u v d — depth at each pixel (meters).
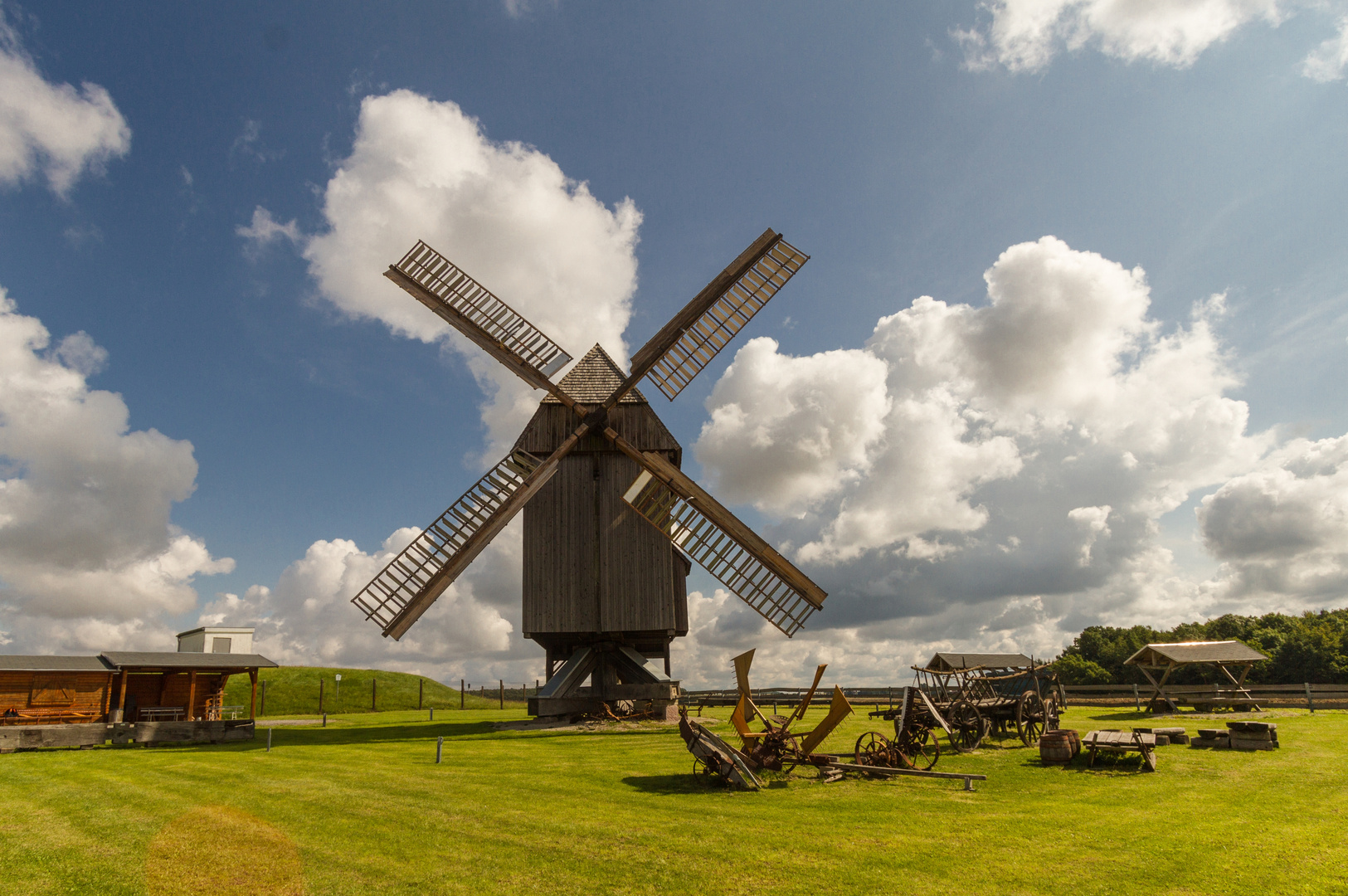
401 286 26.16
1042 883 7.79
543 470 25.38
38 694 24.66
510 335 26.86
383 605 23.11
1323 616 73.69
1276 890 7.55
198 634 38.56
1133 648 74.62
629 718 25.84
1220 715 26.42
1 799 12.48
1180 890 7.56
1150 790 12.66
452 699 51.94
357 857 8.77
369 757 17.41
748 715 14.54
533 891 7.61
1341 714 25.80
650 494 26.53
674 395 27.56
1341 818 10.53
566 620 26.59
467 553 23.73
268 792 12.68
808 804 11.48
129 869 8.42
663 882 7.84
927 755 15.91
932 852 8.83
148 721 27.30
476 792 12.55
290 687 47.97
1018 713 18.72
